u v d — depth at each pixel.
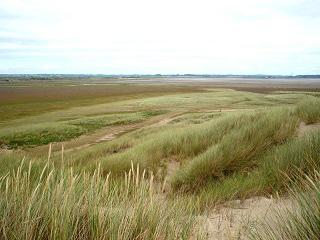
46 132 30.28
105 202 2.75
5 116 46.12
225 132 10.75
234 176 6.09
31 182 3.63
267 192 4.59
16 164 5.22
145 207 2.47
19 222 1.92
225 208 4.16
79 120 37.22
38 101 67.44
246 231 3.05
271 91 90.56
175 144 9.82
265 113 13.22
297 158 5.17
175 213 2.90
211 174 6.35
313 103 12.88
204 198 4.52
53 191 2.33
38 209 2.07
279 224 2.42
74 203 2.27
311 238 2.02
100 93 88.38
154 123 33.59
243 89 102.00
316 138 5.83
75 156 12.58
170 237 2.31
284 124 9.55
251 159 6.95
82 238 2.09
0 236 1.79
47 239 1.97
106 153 13.50
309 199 2.41
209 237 3.07
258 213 3.81
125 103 58.09
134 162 7.63
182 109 46.56
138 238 2.20
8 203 2.11
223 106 50.28
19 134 29.47
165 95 76.94
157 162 8.62
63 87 122.94
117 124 34.44
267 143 7.87
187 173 6.34
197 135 10.52
